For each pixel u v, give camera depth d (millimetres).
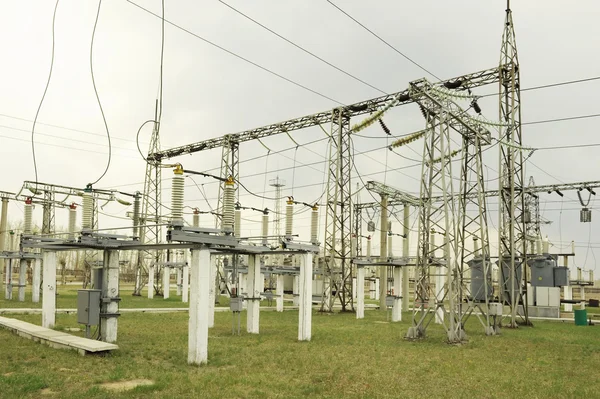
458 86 30047
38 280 35469
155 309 33312
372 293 66812
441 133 20172
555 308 35750
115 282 17938
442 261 32625
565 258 49812
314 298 44656
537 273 37156
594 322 34312
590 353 18875
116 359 14250
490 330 23984
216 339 19812
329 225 36000
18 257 35875
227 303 41844
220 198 40438
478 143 24516
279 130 38094
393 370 14203
